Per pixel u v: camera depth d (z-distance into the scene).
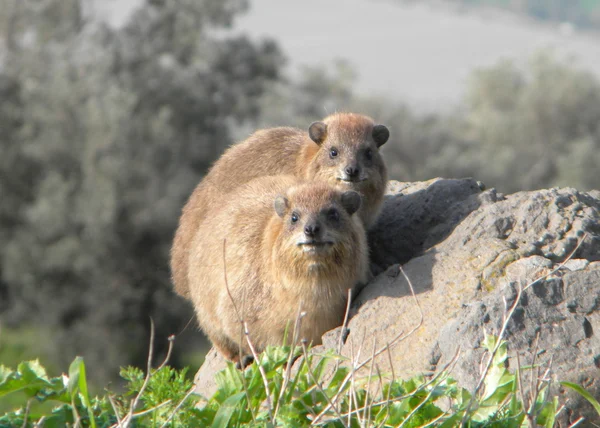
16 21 60.84
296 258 14.05
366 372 12.59
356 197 14.87
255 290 14.74
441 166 64.50
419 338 12.80
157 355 51.94
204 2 63.62
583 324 11.99
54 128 54.88
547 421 10.56
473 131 72.25
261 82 64.75
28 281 53.91
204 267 15.95
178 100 60.22
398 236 16.70
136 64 60.78
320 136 18.09
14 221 56.88
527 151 69.94
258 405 10.84
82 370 10.25
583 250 14.20
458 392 10.81
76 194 54.22
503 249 13.93
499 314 12.11
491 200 15.88
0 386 10.42
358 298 14.44
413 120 70.00
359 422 10.04
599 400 11.25
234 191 16.92
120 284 52.91
